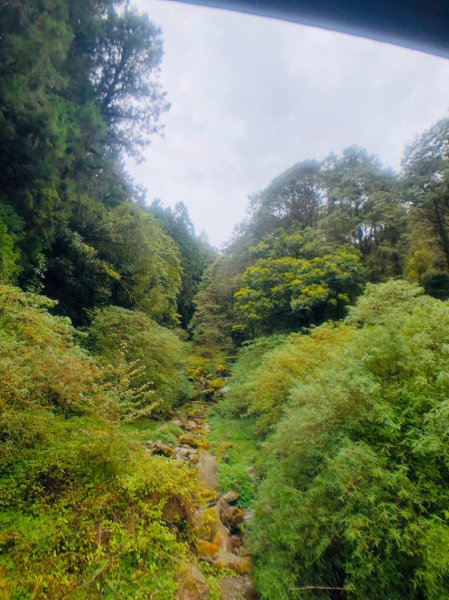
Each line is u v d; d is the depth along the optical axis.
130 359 6.67
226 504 3.91
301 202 17.19
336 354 3.79
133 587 2.14
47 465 2.68
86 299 8.96
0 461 2.60
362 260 12.94
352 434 2.71
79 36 9.52
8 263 5.69
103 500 2.53
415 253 12.09
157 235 13.01
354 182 14.48
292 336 7.48
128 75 11.60
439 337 3.08
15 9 5.99
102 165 10.11
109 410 3.30
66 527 2.29
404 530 2.01
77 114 8.43
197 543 2.96
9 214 6.15
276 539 2.79
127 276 10.70
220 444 5.74
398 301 5.66
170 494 2.89
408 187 12.15
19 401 2.92
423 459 2.30
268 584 2.55
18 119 6.39
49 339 4.08
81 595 1.97
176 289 15.94
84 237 9.80
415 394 2.61
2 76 6.01
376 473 2.20
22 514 2.36
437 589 1.80
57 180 7.45
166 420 6.71
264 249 12.90
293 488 2.82
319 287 9.42
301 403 3.66
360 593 2.12
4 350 3.20
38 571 1.98
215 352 14.13
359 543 2.10
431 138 11.64
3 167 6.60
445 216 11.67
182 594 2.21
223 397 8.91
